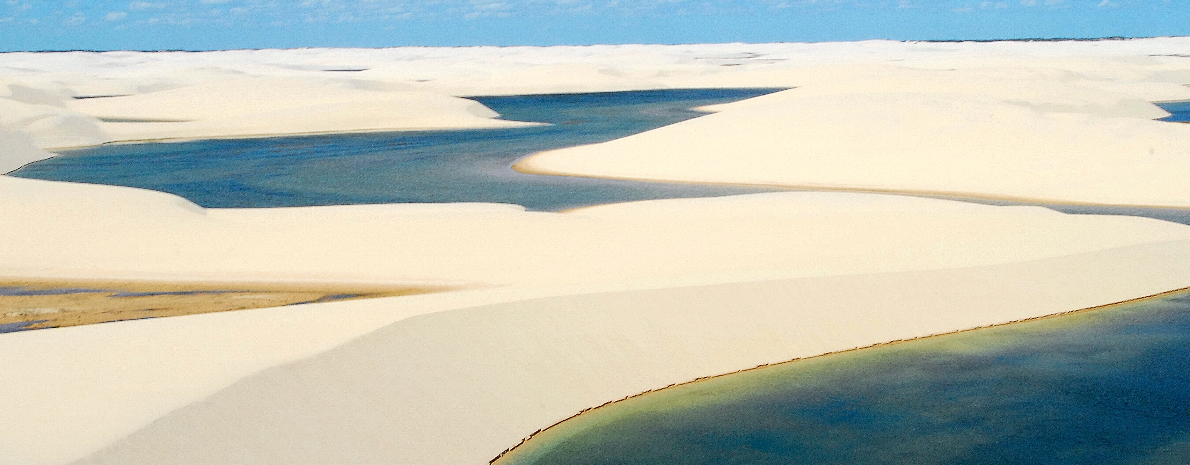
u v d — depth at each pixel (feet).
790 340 45.32
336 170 131.13
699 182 108.06
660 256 63.77
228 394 31.78
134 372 33.76
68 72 540.11
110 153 162.61
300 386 33.45
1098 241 61.05
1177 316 50.42
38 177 133.80
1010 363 43.88
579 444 35.55
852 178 105.50
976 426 37.14
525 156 140.77
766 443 35.65
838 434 36.45
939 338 47.57
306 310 42.73
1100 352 45.16
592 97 323.16
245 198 108.58
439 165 132.57
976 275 52.70
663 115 234.99
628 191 103.76
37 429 28.99
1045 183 99.04
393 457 32.55
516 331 40.63
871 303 48.83
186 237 70.49
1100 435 36.14
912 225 68.64
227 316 42.19
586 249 66.18
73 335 39.22
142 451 28.37
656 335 43.11
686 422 37.45
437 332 38.96
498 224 72.43
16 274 63.31
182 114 253.24
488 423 35.73
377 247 67.72
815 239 66.08
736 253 63.57
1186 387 40.70
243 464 29.89
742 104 234.38
